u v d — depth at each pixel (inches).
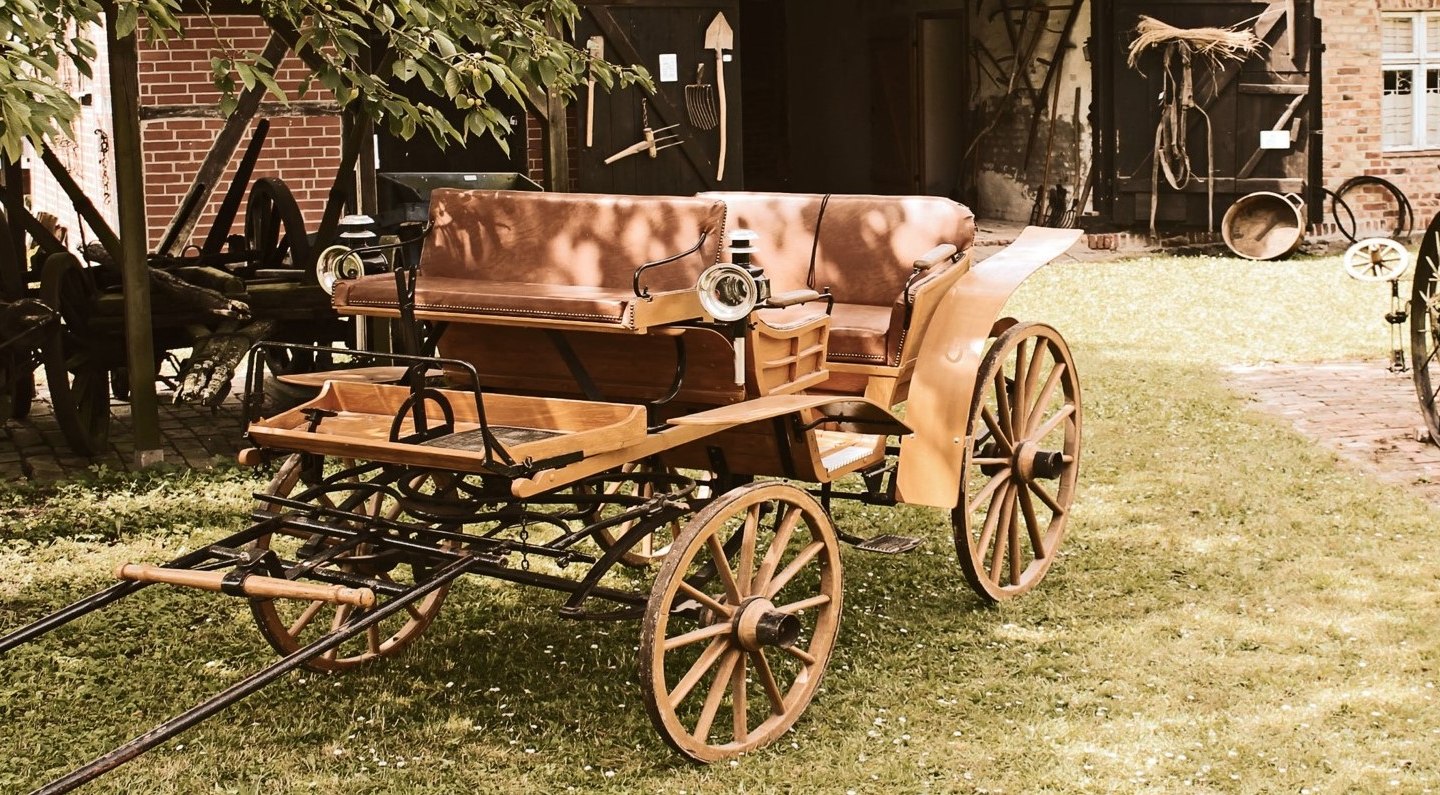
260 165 498.3
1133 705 186.2
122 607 225.5
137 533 266.5
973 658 202.7
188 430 351.6
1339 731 177.8
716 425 170.1
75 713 187.5
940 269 221.8
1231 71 632.4
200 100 499.2
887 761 171.8
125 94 300.7
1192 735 177.2
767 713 186.7
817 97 885.8
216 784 167.2
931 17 781.3
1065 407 243.4
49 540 262.8
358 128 350.3
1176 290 533.6
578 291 179.3
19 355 319.9
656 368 182.7
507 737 179.5
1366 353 413.4
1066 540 254.7
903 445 212.8
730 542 188.7
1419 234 684.1
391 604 150.1
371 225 238.7
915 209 231.3
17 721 185.5
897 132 816.9
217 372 312.3
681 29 551.5
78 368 329.7
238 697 134.1
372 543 172.2
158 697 192.4
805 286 237.1
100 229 323.3
